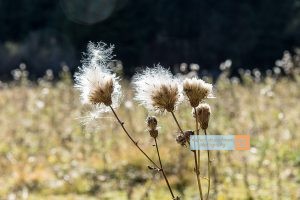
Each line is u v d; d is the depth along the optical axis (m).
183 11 41.59
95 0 39.91
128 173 8.08
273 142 9.38
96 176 8.04
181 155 7.79
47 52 39.41
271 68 41.38
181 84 2.46
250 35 41.31
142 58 40.66
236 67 40.91
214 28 41.28
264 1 41.78
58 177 8.21
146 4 40.84
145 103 2.46
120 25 40.00
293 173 7.70
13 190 7.59
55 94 16.66
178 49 40.97
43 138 11.02
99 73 2.45
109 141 9.87
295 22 41.50
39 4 44.53
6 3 44.59
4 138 11.30
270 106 13.26
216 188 6.72
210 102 12.24
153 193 6.94
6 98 16.98
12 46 40.19
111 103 2.44
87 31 39.72
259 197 6.61
